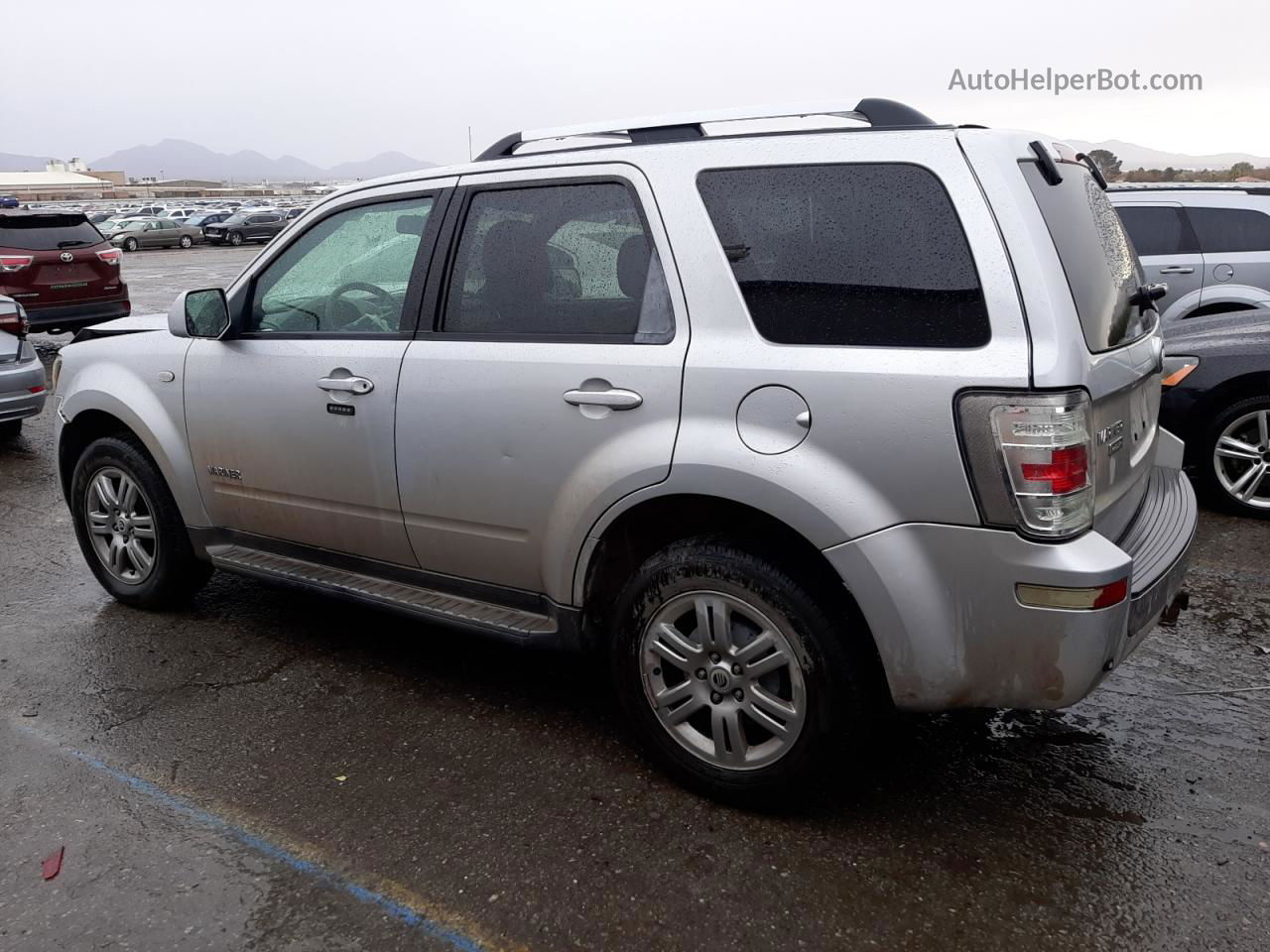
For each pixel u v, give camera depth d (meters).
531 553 3.12
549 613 3.17
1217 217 7.66
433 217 3.33
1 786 3.06
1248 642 3.93
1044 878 2.55
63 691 3.69
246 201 99.19
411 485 3.33
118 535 4.40
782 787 2.75
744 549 2.69
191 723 3.44
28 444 8.15
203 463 3.96
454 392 3.16
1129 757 3.13
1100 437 2.50
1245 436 5.38
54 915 2.49
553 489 2.99
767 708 2.73
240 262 33.88
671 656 2.87
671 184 2.82
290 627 4.27
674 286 2.78
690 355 2.71
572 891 2.54
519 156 3.21
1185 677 3.65
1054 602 2.33
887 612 2.48
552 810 2.89
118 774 3.12
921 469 2.40
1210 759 3.11
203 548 4.12
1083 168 2.98
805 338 2.58
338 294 3.57
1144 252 7.82
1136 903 2.45
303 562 3.86
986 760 3.13
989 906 2.45
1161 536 2.85
